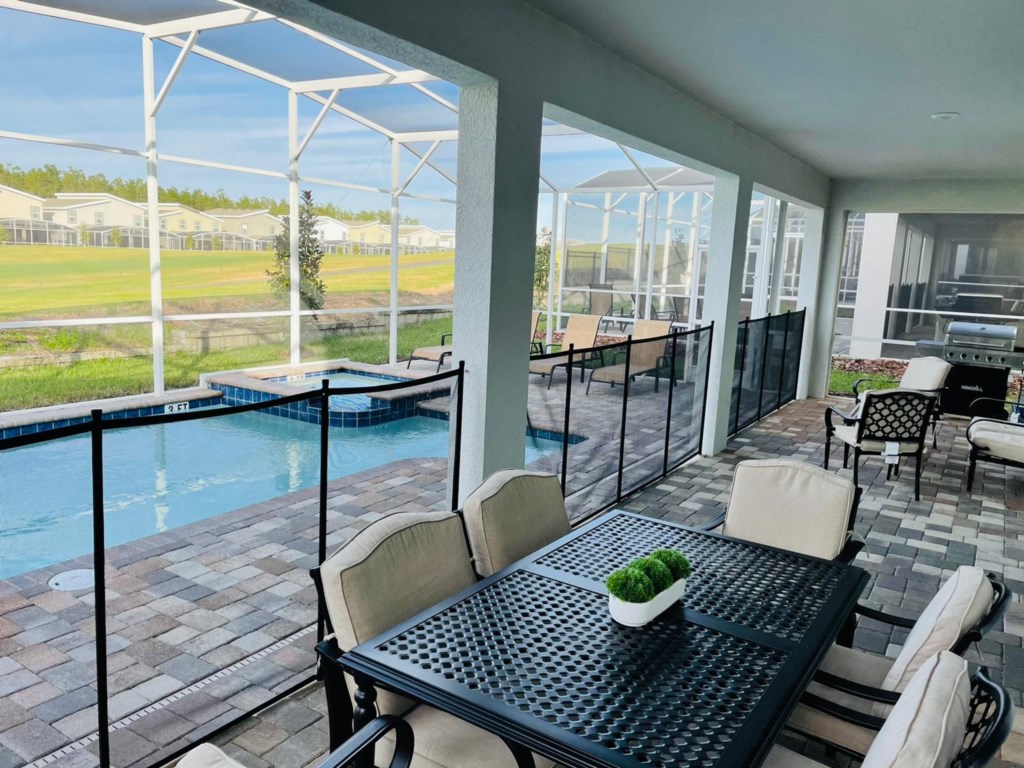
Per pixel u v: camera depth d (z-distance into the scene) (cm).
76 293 755
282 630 321
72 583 364
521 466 392
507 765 177
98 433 207
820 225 935
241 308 909
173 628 321
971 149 669
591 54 394
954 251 1238
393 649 182
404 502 500
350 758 156
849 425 627
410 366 1059
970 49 375
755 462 299
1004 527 511
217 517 457
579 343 1057
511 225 353
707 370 659
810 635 198
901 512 538
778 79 450
